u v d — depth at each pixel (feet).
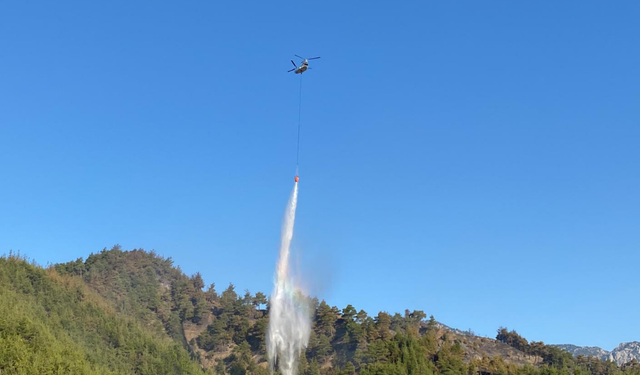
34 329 412.57
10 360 362.33
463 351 613.52
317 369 565.94
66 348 418.10
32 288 544.21
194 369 518.37
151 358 500.33
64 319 503.61
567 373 540.11
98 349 477.77
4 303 458.50
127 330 535.19
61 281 604.49
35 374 355.36
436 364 558.56
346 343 620.49
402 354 542.98
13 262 581.12
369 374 495.41
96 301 599.98
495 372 560.20
